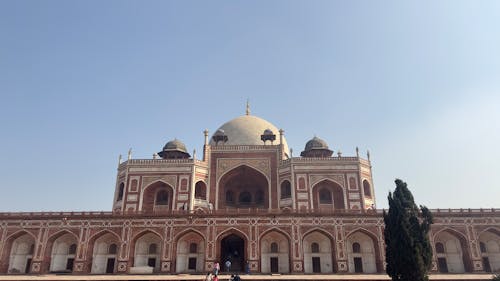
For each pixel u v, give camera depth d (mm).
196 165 37938
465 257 30094
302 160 37688
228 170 38938
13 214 31609
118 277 26125
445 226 30609
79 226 31125
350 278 24938
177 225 30906
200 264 31125
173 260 29906
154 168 37500
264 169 38812
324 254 31406
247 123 46969
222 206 37812
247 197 40781
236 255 33312
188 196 36344
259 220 30938
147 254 31406
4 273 30000
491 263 31016
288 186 37688
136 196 36469
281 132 41406
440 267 30672
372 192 37656
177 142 42156
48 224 31234
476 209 31203
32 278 26109
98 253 31297
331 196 37094
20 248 31781
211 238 30422
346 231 30609
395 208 23625
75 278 25844
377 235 30500
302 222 30875
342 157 37719
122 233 30812
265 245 31844
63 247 31672
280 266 31188
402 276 22125
